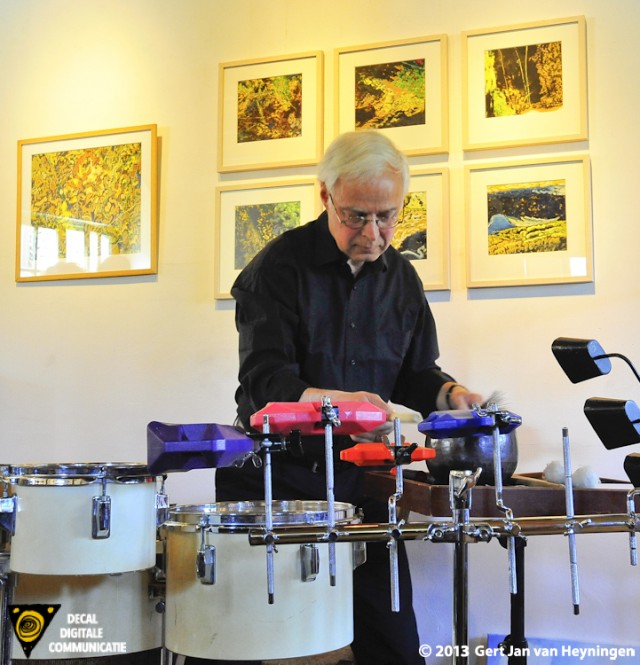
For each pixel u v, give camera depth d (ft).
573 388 9.50
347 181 7.08
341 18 10.69
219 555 5.57
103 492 6.24
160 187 11.14
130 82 11.43
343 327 7.89
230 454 5.08
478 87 10.09
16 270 11.57
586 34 9.86
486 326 9.83
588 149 9.72
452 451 6.86
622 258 9.50
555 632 9.37
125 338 11.08
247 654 5.50
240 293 7.91
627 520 5.40
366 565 7.36
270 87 10.81
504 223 9.86
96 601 6.68
